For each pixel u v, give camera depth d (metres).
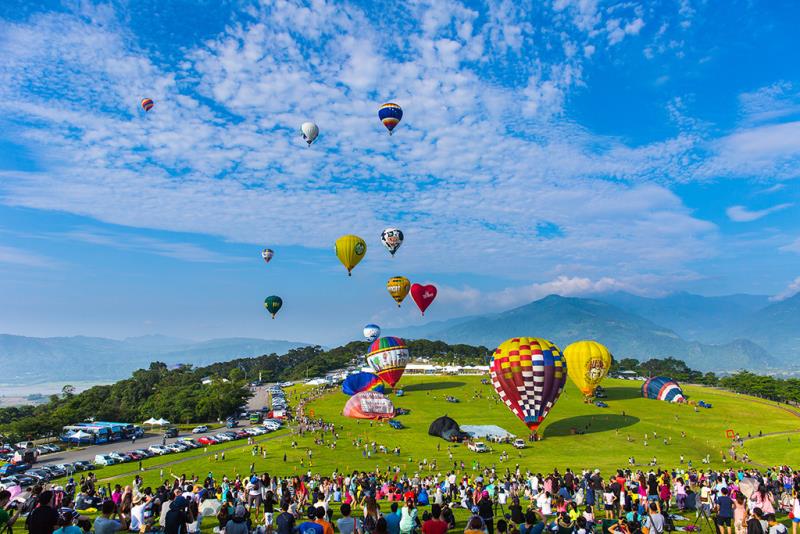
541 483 35.53
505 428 87.75
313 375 192.38
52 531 12.62
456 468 62.62
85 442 87.81
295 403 125.62
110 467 65.62
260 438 85.69
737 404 117.44
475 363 188.75
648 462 67.56
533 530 17.61
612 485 25.14
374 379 121.12
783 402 139.50
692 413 104.81
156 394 154.38
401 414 99.19
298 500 27.80
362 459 67.25
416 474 58.09
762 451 77.38
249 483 29.20
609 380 155.38
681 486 28.41
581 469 62.38
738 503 18.36
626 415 99.88
